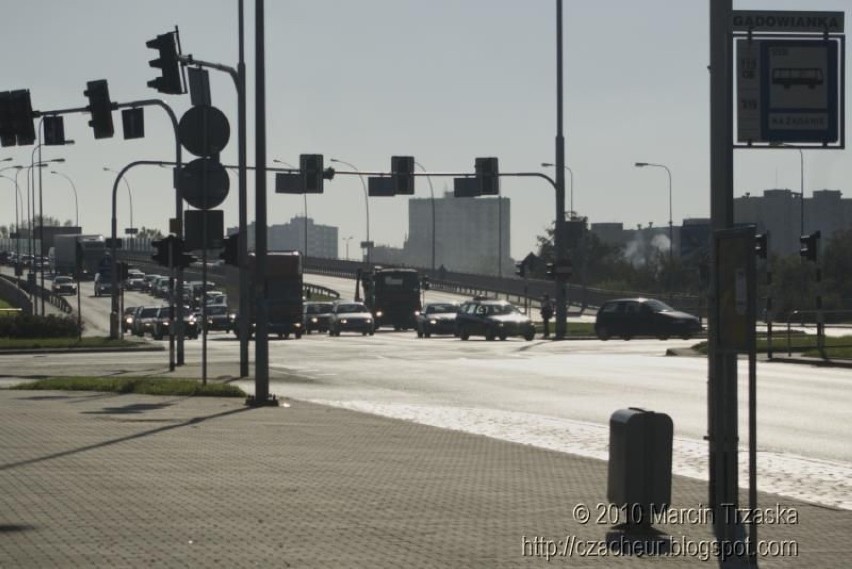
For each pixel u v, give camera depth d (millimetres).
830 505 28781
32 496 28203
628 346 116938
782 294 193750
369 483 31125
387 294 189375
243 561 21297
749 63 33125
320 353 105125
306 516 26062
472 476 32688
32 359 98375
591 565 21688
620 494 25109
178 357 87812
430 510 27094
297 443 40000
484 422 48688
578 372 78875
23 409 51312
